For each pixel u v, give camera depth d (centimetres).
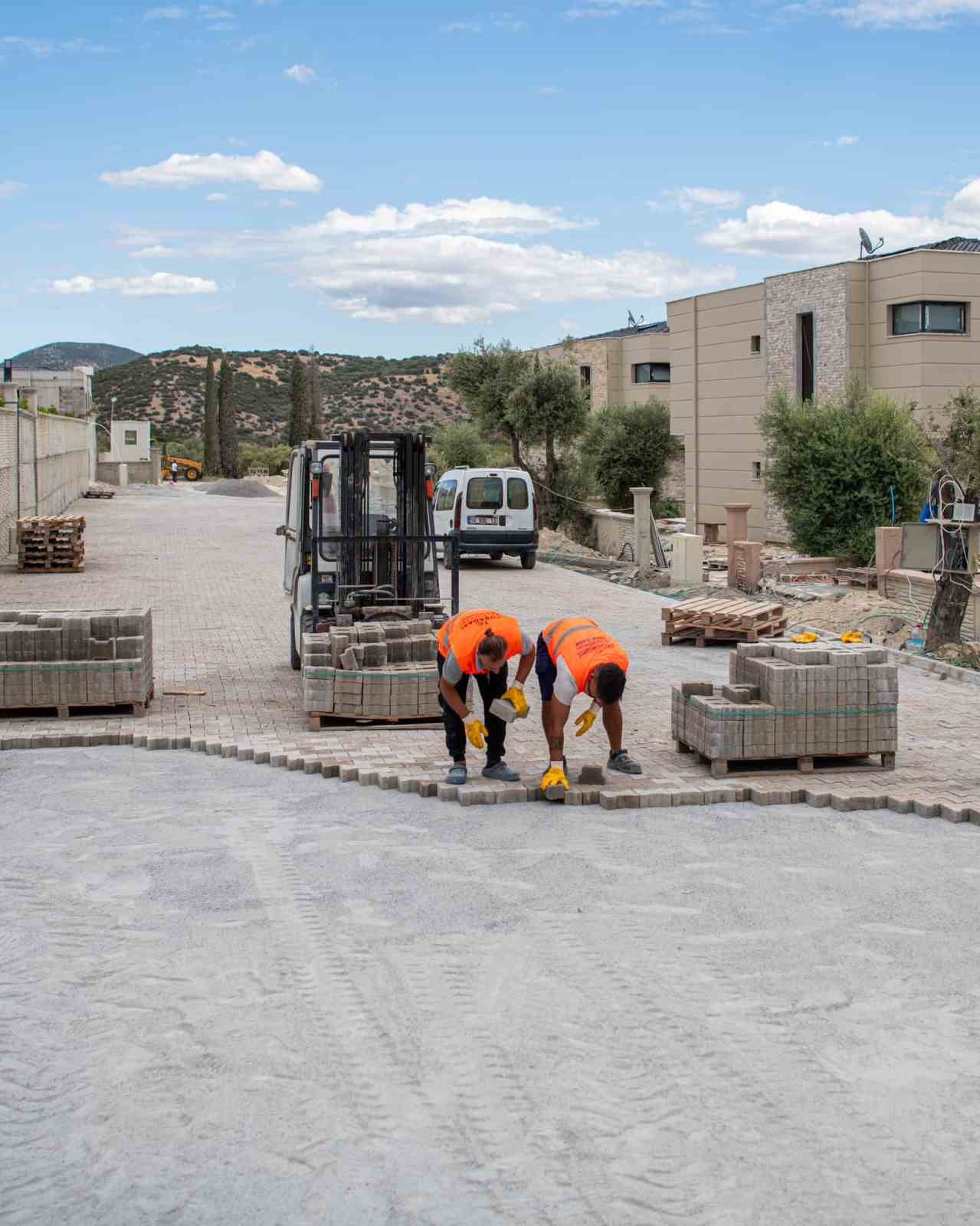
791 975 541
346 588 1198
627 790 818
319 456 1200
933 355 3069
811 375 3453
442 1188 381
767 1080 450
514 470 2338
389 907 622
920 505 2498
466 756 922
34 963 554
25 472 2977
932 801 800
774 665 875
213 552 2677
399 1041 478
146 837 738
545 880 664
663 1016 500
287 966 549
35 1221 368
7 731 984
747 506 2177
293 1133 413
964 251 3106
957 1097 439
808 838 743
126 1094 439
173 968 548
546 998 516
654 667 1354
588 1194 378
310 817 780
